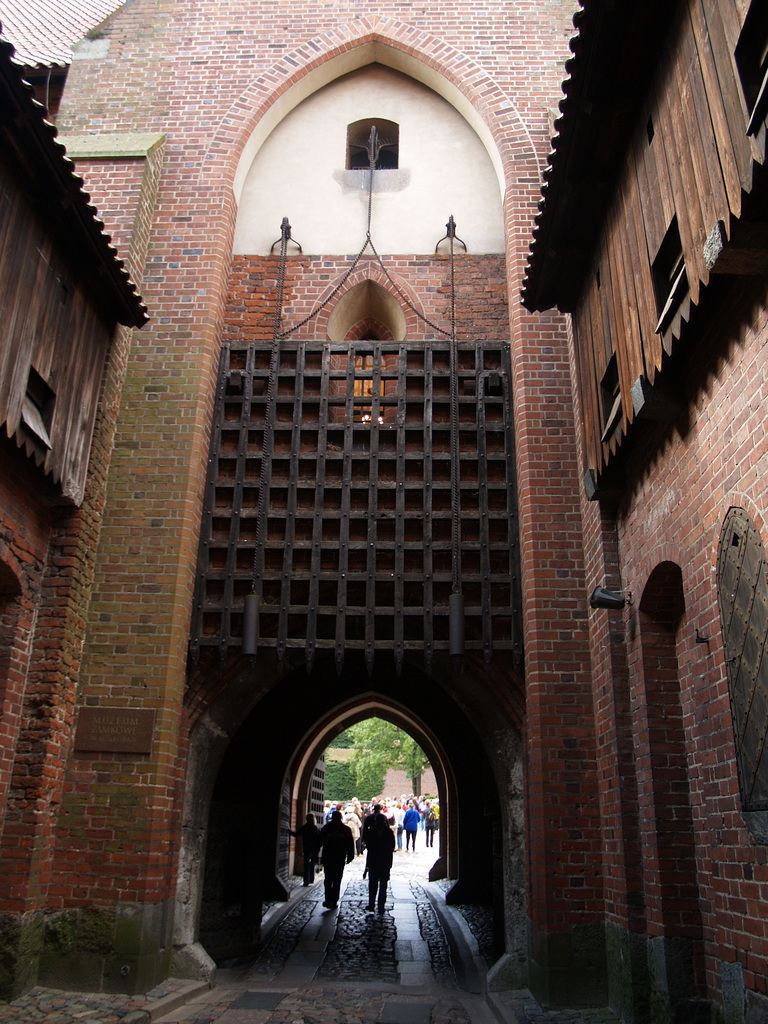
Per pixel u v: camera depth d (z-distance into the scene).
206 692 8.84
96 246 7.84
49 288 7.48
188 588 8.83
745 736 4.82
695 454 5.61
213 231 10.38
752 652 4.67
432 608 8.90
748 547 4.72
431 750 18.09
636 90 6.15
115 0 13.80
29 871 7.29
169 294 9.98
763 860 4.73
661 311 5.77
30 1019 6.50
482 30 11.69
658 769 6.62
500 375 9.84
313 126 11.83
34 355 7.18
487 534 9.14
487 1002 7.83
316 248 11.00
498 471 9.54
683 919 6.27
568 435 9.19
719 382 5.15
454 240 10.96
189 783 8.72
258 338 10.41
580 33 5.90
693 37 5.05
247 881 9.95
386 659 13.20
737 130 4.29
